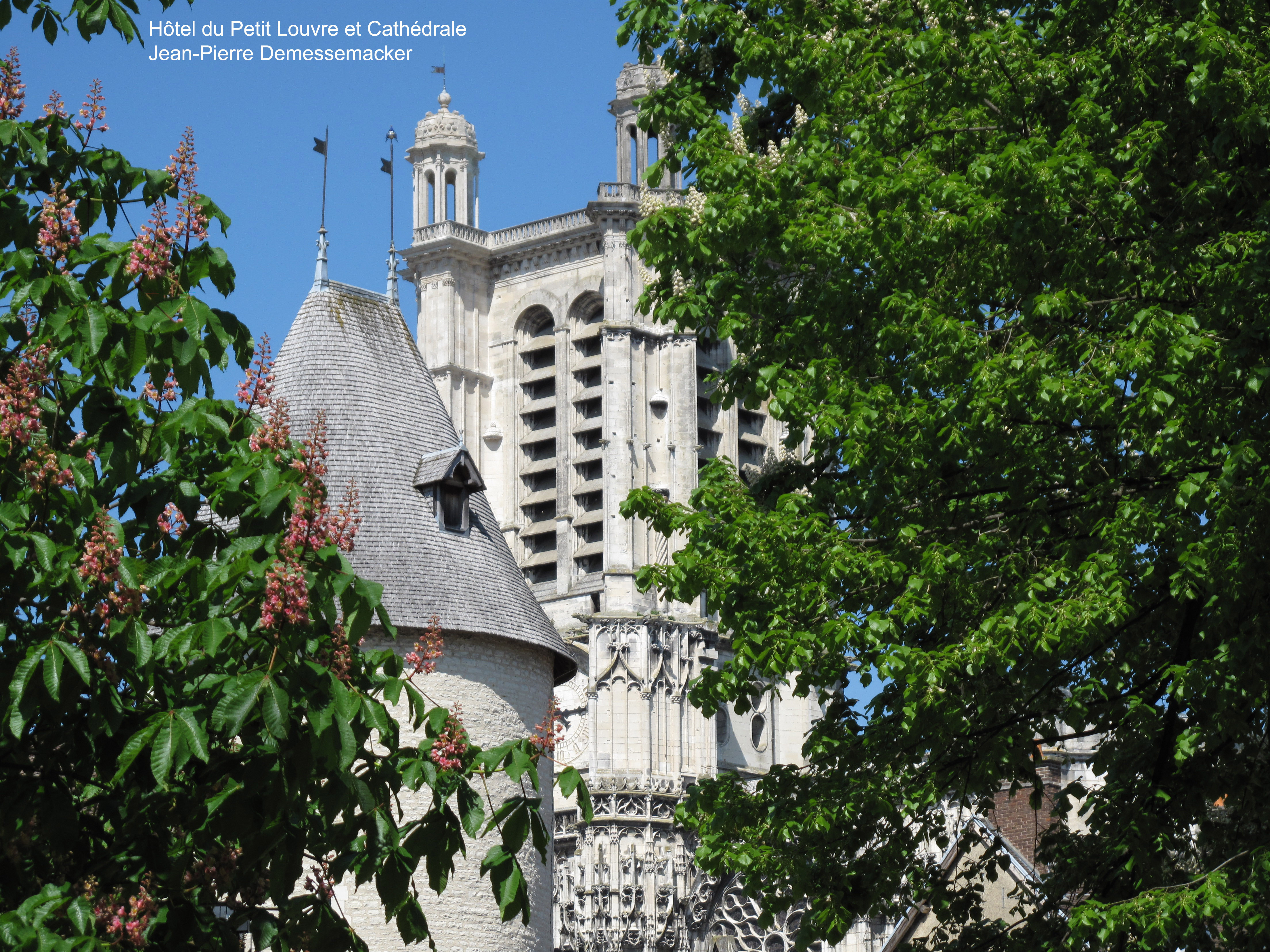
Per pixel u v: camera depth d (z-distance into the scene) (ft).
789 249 141.90
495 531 242.58
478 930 217.97
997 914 266.77
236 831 90.94
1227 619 120.67
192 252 100.58
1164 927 114.52
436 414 248.11
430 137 636.89
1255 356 119.34
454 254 623.77
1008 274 132.16
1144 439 122.31
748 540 137.69
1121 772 133.28
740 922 538.88
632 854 549.95
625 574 578.66
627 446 589.32
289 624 89.97
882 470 136.36
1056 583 130.41
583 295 612.70
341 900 209.56
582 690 567.18
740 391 150.61
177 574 91.15
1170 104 133.18
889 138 141.59
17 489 93.86
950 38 139.44
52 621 90.68
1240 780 128.06
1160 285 126.72
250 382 100.63
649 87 159.84
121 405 96.32
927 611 128.88
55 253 97.76
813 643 132.57
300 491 94.02
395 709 205.67
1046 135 135.44
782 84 152.35
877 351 139.95
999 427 129.59
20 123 100.94
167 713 87.30
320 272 250.78
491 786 219.82
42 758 94.89
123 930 86.69
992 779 134.21
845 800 136.15
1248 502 116.78
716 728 581.12
